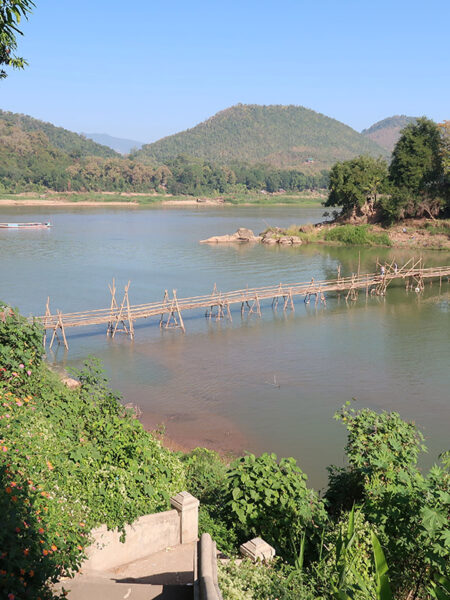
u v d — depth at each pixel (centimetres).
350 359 3309
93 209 18275
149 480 1013
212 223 12950
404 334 3875
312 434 2294
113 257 7381
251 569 790
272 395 2733
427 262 7206
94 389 1216
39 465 862
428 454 2092
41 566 661
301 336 3834
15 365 1103
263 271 6494
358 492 1223
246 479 1091
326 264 7062
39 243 8644
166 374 3022
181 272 6338
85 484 915
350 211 10388
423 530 784
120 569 888
